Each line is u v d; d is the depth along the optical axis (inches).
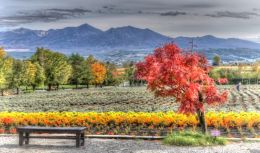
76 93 3277.6
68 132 758.5
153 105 1990.7
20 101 2357.3
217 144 783.1
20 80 3486.7
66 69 4040.4
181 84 780.0
